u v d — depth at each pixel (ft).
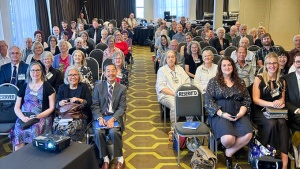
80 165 6.61
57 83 12.17
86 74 12.94
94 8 42.32
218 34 21.02
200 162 9.37
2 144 11.86
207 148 9.86
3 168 5.94
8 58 14.60
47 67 12.14
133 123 13.98
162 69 13.14
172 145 11.65
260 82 10.08
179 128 10.05
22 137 9.69
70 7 34.40
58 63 14.84
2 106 10.52
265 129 9.46
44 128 9.96
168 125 13.74
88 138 10.11
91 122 10.37
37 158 6.39
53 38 17.97
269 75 10.11
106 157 9.82
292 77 10.03
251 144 9.59
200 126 10.14
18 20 21.31
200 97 10.96
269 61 9.90
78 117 9.86
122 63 13.98
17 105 10.25
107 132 9.98
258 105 10.09
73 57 12.96
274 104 9.55
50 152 6.66
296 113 9.50
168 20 42.65
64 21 28.32
